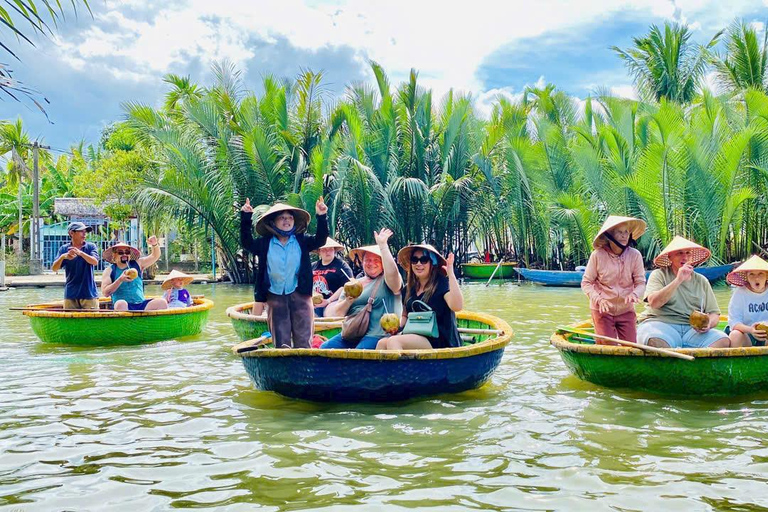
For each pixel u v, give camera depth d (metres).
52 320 8.95
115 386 6.48
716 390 5.85
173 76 29.59
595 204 22.33
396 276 6.20
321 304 8.98
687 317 6.45
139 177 25.88
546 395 6.00
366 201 22.80
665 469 4.05
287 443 4.62
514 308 13.97
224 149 22.64
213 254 26.06
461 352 5.69
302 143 24.97
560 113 25.86
